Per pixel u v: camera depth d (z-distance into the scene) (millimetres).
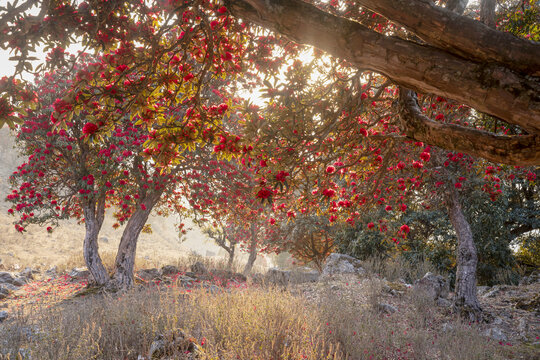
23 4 2088
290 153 2793
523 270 11258
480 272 10781
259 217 10180
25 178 8344
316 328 4184
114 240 21578
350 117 2949
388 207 5422
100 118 2494
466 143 1777
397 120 3408
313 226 13234
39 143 8523
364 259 11945
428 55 1506
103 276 8969
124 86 2602
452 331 5102
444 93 1535
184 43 2660
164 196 11125
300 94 2734
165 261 15984
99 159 8008
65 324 4043
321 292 7051
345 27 1641
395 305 6602
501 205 10297
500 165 5625
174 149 2664
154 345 3672
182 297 5527
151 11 2996
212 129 2688
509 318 6352
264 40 3643
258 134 2658
